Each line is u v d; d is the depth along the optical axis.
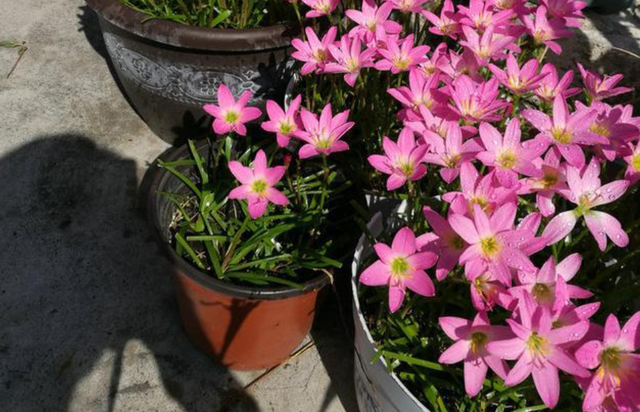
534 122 1.13
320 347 1.71
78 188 2.03
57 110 2.24
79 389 1.59
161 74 1.85
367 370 1.25
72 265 1.83
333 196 1.54
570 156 1.07
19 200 1.98
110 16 1.74
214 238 1.42
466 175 1.04
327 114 1.29
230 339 1.50
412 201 1.25
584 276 1.29
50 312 1.73
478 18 1.39
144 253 1.88
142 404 1.58
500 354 0.89
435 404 1.13
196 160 1.48
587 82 1.34
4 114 2.21
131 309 1.75
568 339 0.87
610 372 0.90
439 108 1.20
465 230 0.95
